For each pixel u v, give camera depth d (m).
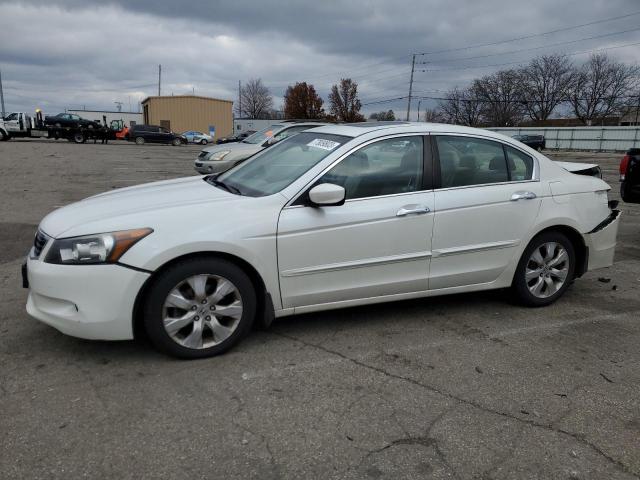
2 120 34.97
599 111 73.44
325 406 3.06
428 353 3.79
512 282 4.64
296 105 72.62
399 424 2.90
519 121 79.94
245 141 12.12
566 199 4.64
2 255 6.16
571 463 2.62
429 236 4.10
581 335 4.16
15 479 2.40
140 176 15.26
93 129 38.19
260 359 3.62
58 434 2.73
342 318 4.40
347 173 3.91
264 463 2.56
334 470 2.52
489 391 3.28
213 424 2.86
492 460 2.62
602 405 3.15
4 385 3.20
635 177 6.99
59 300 3.32
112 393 3.14
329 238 3.78
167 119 56.19
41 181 13.42
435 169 4.18
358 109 70.62
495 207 4.32
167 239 3.34
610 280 5.66
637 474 2.55
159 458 2.57
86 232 3.29
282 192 3.77
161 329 3.43
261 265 3.61
